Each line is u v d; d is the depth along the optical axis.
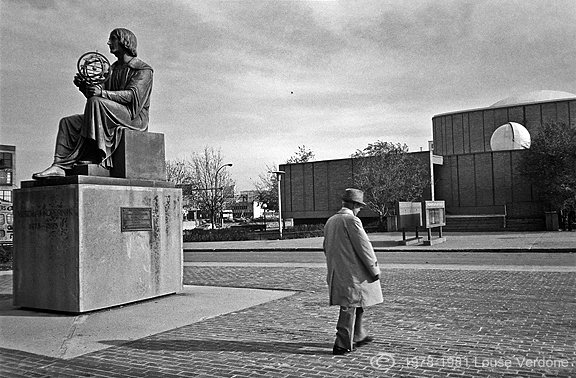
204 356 6.67
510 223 41.16
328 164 52.66
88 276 9.54
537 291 11.16
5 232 42.44
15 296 10.27
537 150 39.38
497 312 9.02
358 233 6.50
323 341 7.27
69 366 6.46
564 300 10.04
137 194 10.52
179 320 8.93
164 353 6.88
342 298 6.53
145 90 11.14
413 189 44.38
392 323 8.29
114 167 10.64
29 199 10.09
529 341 7.07
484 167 46.84
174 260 11.40
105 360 6.66
